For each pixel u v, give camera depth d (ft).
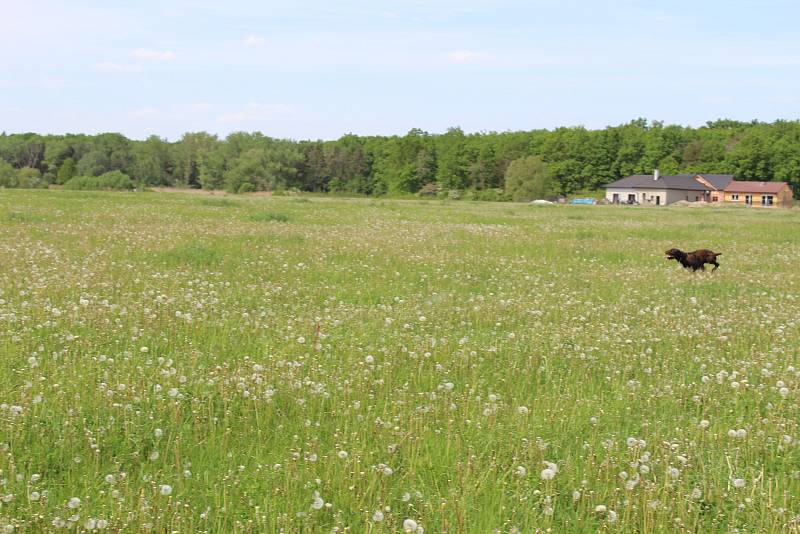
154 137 508.94
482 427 23.70
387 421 23.54
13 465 18.71
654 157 482.28
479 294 47.14
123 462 20.27
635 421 25.27
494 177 497.87
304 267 55.88
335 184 523.70
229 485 19.03
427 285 50.93
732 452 22.38
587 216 156.56
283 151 488.02
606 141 492.54
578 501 19.35
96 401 23.50
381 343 33.65
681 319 41.14
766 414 26.37
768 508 18.69
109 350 29.84
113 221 88.12
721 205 357.82
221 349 31.12
